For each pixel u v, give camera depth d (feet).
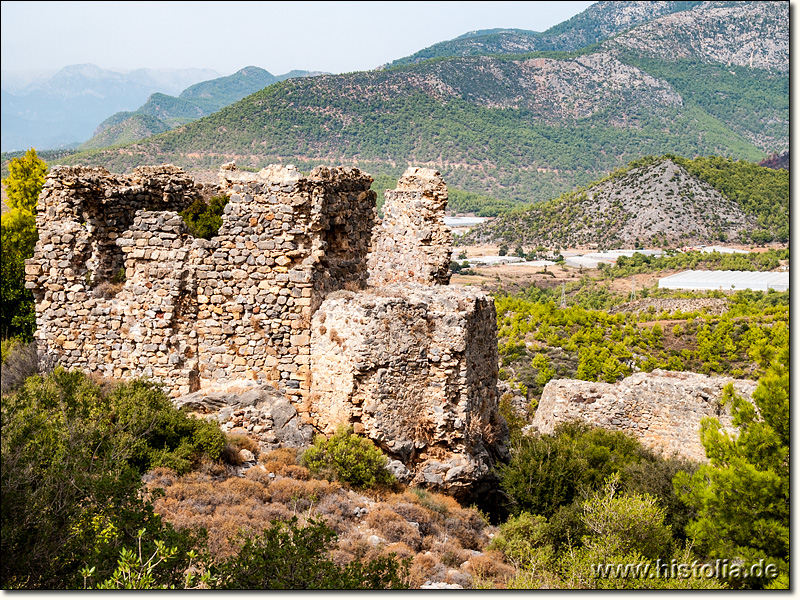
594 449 75.51
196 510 52.44
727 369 183.93
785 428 56.18
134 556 36.86
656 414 87.66
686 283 409.49
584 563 52.01
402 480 65.72
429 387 68.80
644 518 57.21
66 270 70.54
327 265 73.15
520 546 58.39
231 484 57.31
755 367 180.86
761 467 55.88
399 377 67.10
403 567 48.03
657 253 557.74
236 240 69.31
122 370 69.72
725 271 441.68
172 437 60.23
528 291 449.89
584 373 173.27
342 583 38.09
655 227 608.19
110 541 39.73
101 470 44.52
